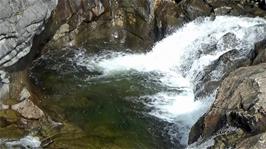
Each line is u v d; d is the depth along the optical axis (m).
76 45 23.28
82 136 17.06
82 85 20.66
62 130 17.20
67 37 23.09
